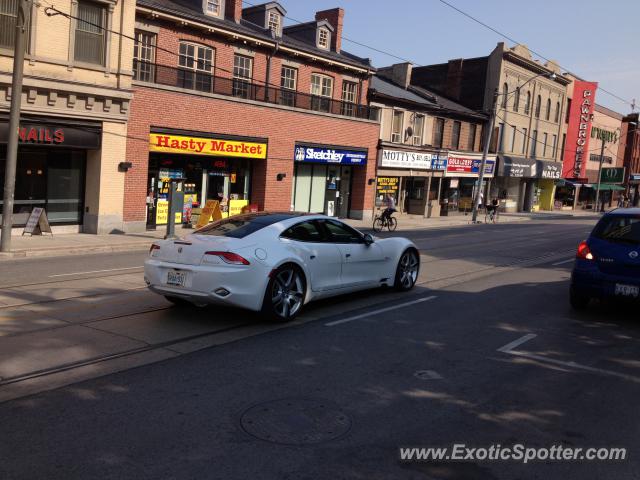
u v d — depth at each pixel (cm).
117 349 628
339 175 3123
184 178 2300
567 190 5753
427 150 3562
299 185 2888
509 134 4516
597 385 569
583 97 5506
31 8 1617
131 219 2031
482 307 919
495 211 3856
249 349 645
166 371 565
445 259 1534
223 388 524
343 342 686
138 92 1992
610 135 6500
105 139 1892
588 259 851
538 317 862
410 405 501
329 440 427
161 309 818
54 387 515
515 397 529
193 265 721
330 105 2917
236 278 705
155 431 432
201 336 689
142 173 2047
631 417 492
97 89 1811
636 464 409
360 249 891
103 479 362
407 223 3134
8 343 638
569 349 693
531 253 1802
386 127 3294
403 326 773
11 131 1380
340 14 2992
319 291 816
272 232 773
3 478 358
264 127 2494
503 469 395
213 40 2344
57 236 1791
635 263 813
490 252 1773
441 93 4500
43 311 788
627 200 6494
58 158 1862
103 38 1838
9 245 1410
